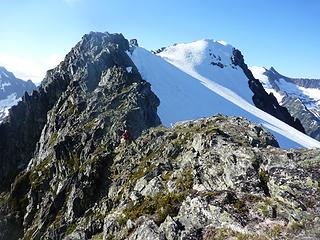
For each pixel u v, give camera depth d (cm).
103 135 7538
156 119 8762
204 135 4741
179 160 4991
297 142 12112
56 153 7819
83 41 11988
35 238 6362
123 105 8294
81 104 9112
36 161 9362
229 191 3150
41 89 12088
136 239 3191
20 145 10994
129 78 9419
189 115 10812
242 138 4731
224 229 2753
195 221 3002
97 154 6956
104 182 6234
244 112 13900
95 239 4625
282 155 3447
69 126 8612
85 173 6506
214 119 5716
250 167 3484
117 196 5297
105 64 10344
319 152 3359
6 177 10375
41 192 7588
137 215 3781
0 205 8462
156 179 4416
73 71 11244
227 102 14212
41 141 9881
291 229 2520
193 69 19275
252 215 2803
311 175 2936
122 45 12962
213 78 19088
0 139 11050
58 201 6656
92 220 5044
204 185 3856
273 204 2828
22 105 11656
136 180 5238
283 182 2942
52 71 12750
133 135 7400
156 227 3148
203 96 13525
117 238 3609
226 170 3747
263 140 4703
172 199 3734
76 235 4803
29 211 7412
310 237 2405
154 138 6206
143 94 8700
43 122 11225
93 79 9969
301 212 2622
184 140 5447
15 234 7444
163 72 13688
